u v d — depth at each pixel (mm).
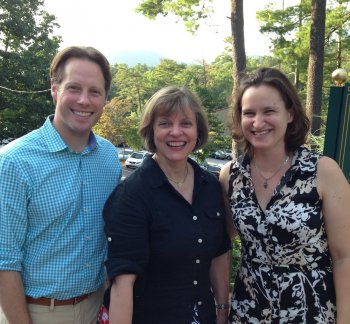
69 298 2230
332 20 15133
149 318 2115
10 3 25766
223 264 2441
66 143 2254
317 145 5598
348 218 2084
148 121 2240
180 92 2211
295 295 2129
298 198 2123
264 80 2188
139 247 2053
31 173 2109
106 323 2178
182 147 2207
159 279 2113
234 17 10117
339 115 3236
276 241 2141
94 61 2279
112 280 2068
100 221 2324
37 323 2213
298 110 2223
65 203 2178
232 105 2387
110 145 2531
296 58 15578
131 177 2182
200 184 2260
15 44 26797
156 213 2092
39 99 26297
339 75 3334
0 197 2039
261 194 2244
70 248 2207
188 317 2127
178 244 2082
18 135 26031
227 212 2406
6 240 2053
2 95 25594
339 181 2096
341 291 2109
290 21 16156
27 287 2189
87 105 2225
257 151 2273
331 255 2166
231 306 2375
